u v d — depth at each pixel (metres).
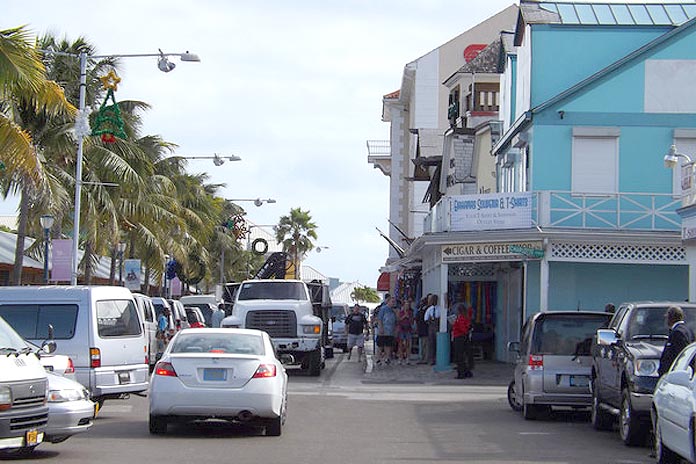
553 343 20.52
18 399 13.17
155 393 16.91
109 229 44.47
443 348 33.91
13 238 52.62
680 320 15.74
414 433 18.36
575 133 33.50
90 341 19.62
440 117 71.50
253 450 15.60
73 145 37.97
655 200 33.00
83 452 15.11
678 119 33.47
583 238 31.31
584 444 16.95
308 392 27.58
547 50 34.91
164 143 52.28
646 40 34.72
